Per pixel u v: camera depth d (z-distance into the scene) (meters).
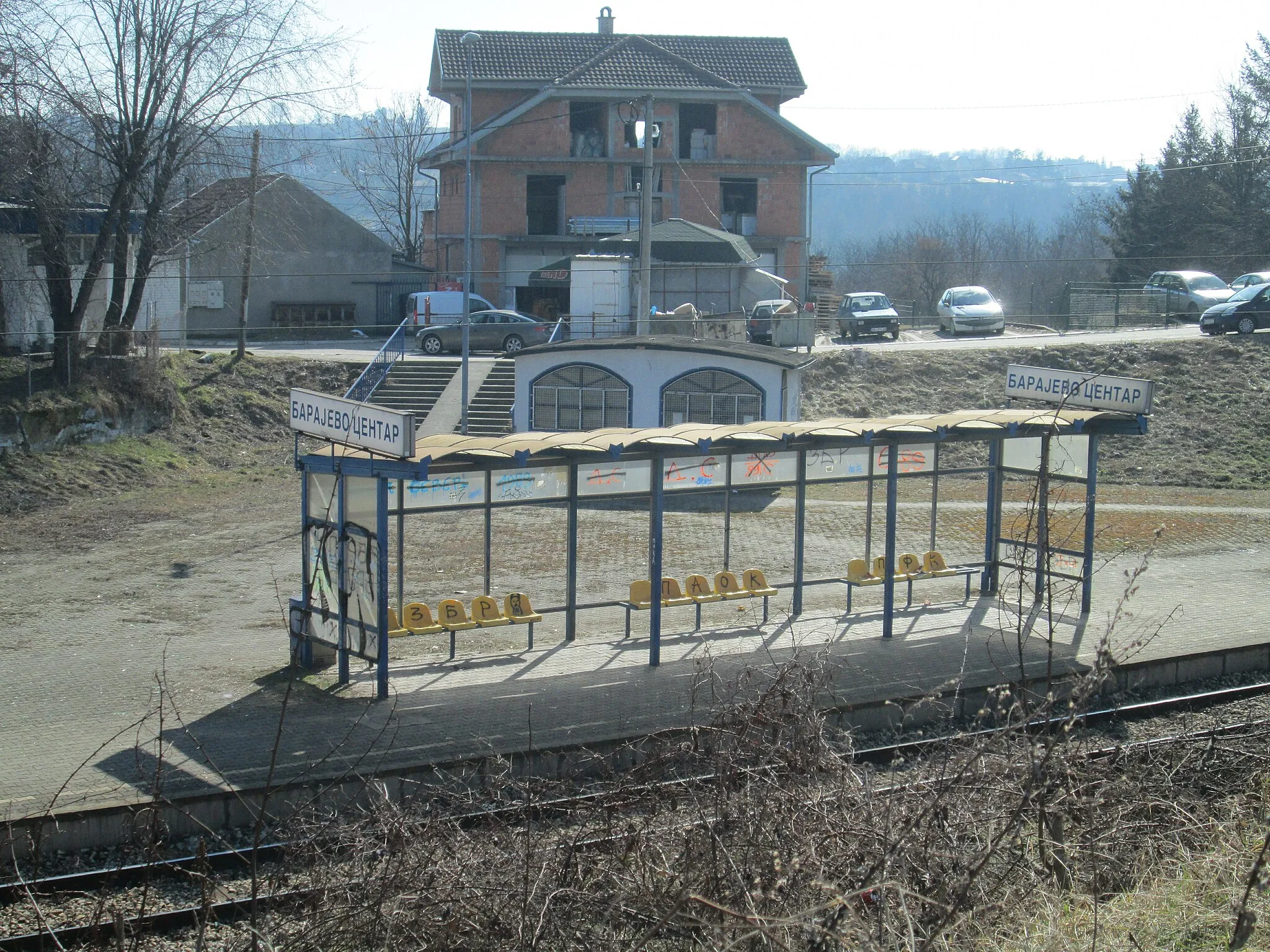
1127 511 24.42
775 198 50.91
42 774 10.12
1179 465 28.78
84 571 18.83
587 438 13.49
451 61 50.59
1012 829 6.76
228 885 8.40
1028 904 7.05
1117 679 13.34
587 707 12.03
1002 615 15.98
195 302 46.81
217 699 12.38
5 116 26.09
